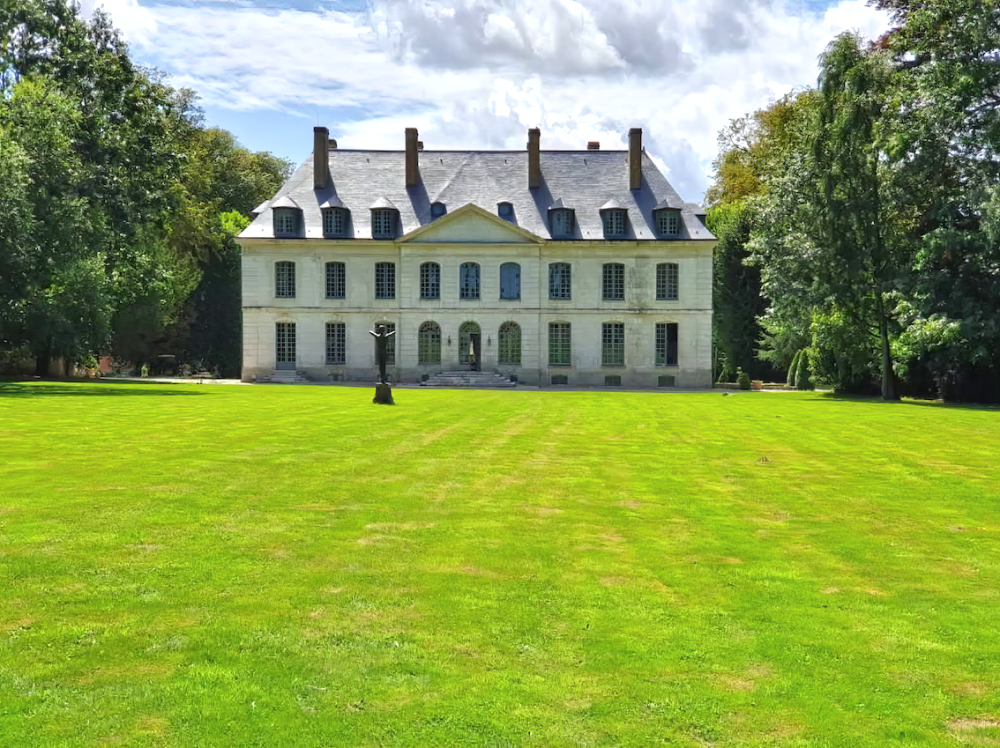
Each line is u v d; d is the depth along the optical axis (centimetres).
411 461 1429
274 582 753
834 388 4594
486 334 5322
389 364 5331
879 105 3903
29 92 3544
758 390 5119
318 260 5291
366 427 1950
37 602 684
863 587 786
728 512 1087
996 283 3534
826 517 1070
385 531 941
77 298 4062
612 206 5306
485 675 580
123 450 1451
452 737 498
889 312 4050
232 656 596
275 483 1185
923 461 1567
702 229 5347
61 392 3072
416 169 5488
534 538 930
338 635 640
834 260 3997
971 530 1010
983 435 2045
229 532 909
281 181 7788
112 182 3728
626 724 518
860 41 3981
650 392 4384
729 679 583
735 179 6588
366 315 5319
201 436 1678
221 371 6869
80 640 615
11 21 3575
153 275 4256
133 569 772
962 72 3453
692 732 511
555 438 1833
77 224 3497
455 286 5300
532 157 5478
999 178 3438
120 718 507
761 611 714
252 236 5228
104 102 3791
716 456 1591
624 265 5341
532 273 5300
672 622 685
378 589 745
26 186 3331
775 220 4406
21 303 3547
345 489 1159
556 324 5366
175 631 636
